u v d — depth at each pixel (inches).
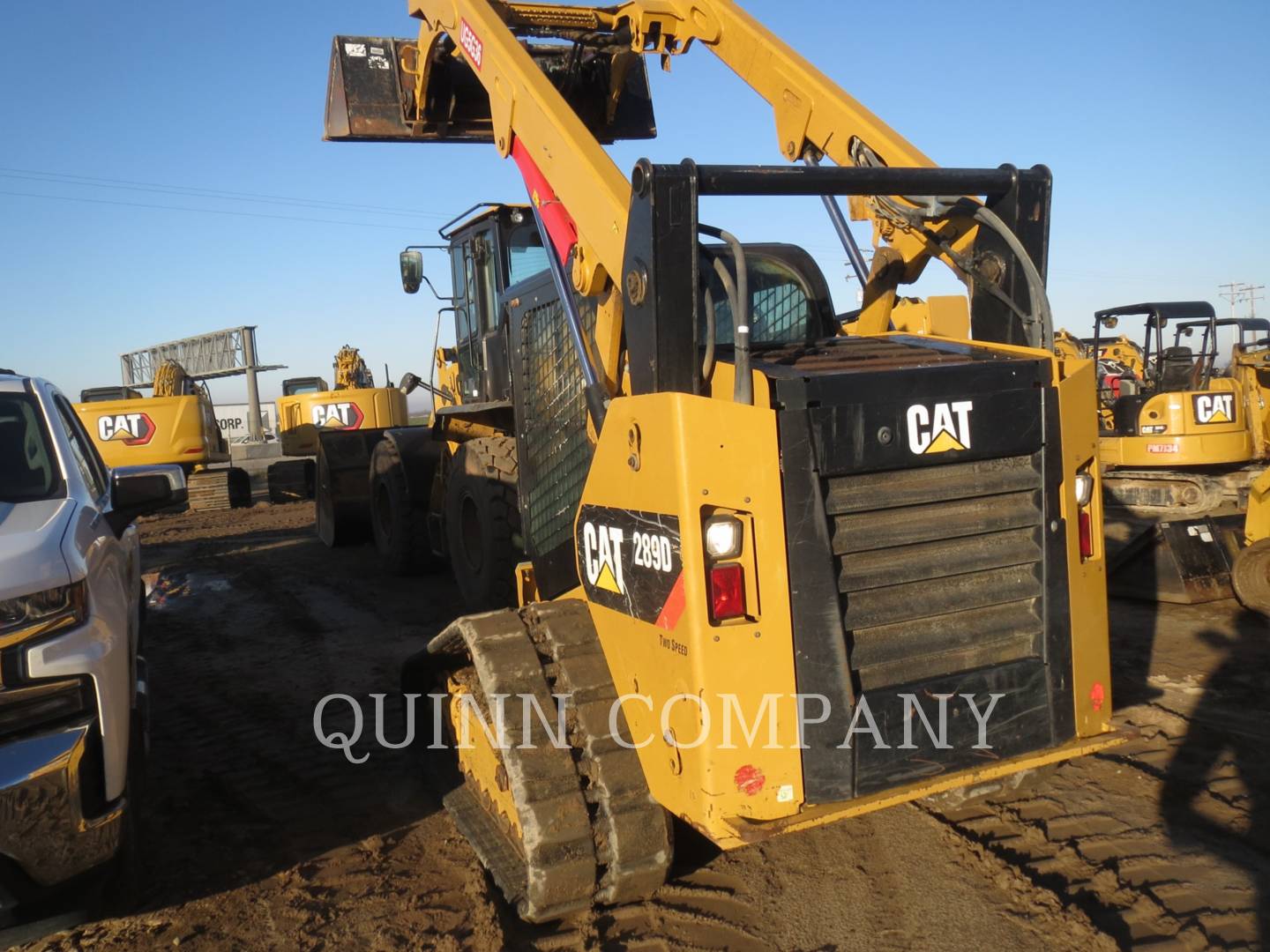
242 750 195.2
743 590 110.0
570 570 166.2
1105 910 126.2
